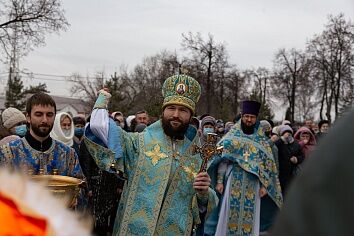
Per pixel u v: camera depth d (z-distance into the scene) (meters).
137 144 3.38
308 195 0.71
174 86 3.38
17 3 28.86
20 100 36.25
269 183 6.30
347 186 0.68
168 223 3.25
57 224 0.82
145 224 3.22
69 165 3.28
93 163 4.51
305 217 0.70
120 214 3.31
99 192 3.68
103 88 3.40
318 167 0.71
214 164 6.19
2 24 29.03
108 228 3.71
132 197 3.28
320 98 37.66
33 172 3.12
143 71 52.84
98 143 3.23
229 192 6.27
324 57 36.50
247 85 45.84
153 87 49.47
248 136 6.41
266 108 30.56
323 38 36.56
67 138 5.68
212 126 9.12
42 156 3.17
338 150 0.70
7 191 0.81
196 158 3.42
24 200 0.82
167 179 3.29
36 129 3.14
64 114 5.76
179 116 3.35
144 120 8.81
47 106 3.14
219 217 6.24
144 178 3.30
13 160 3.10
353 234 0.67
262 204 6.47
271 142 6.96
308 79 39.91
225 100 41.97
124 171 3.35
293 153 7.88
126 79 47.69
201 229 3.46
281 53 42.88
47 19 29.48
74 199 2.51
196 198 3.37
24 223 0.79
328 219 0.68
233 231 6.24
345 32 35.91
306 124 11.48
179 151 3.38
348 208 0.68
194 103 3.45
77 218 0.86
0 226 0.77
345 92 35.47
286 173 7.84
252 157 6.30
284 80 42.88
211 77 42.72
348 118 0.72
